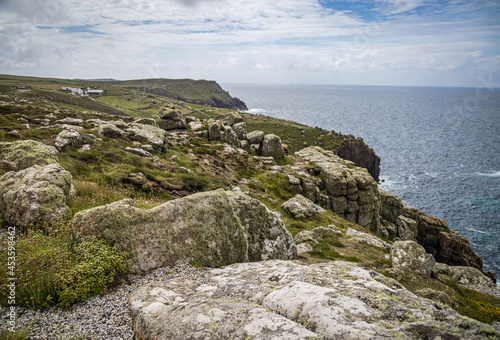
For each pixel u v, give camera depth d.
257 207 10.20
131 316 5.80
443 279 14.21
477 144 147.12
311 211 23.39
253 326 4.45
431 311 4.83
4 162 11.93
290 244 10.64
